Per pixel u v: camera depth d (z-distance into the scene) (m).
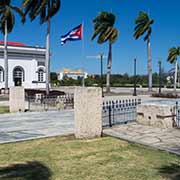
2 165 6.89
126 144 8.78
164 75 74.69
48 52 29.39
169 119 11.16
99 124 9.84
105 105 16.52
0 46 57.94
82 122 9.53
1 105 23.25
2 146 8.77
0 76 57.84
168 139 9.23
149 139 9.27
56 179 5.96
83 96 9.52
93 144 8.82
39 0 28.30
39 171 6.45
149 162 7.01
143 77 79.50
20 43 65.00
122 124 12.08
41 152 8.00
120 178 6.00
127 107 14.87
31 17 28.75
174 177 6.01
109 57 43.53
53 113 17.45
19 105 18.59
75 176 6.13
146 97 34.88
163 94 36.00
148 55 45.41
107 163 6.97
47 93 27.77
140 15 44.44
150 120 11.66
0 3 39.66
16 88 18.48
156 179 5.91
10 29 41.62
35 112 17.95
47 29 29.25
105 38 42.09
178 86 68.38
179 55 49.75
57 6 28.78
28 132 11.11
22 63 60.59
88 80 70.19
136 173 6.27
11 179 5.96
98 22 42.16
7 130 11.60
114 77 78.31
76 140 9.41
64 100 21.20
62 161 7.16
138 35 44.97
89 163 6.99
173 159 7.22
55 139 9.64
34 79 61.66
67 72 95.19
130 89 60.50
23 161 7.20
